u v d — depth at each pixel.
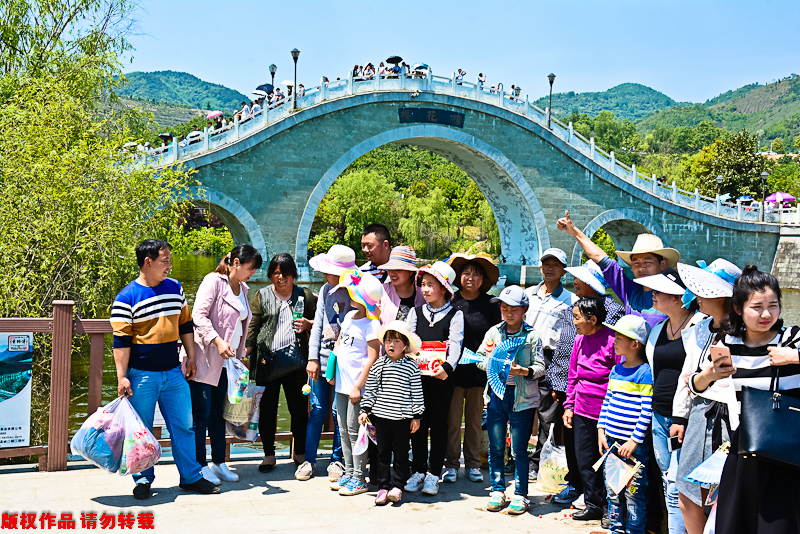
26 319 4.93
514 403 4.78
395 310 5.35
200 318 4.94
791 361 2.83
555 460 5.02
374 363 4.90
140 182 11.66
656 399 3.96
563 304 5.52
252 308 5.54
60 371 5.07
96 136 11.88
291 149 25.98
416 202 47.81
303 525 4.29
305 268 26.22
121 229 10.97
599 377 4.55
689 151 126.44
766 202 36.91
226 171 24.91
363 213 46.94
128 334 4.53
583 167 31.05
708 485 3.42
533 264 31.45
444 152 31.70
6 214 9.64
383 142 27.41
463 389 5.46
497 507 4.76
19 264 9.83
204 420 5.09
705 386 3.25
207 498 4.76
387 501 4.85
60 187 10.23
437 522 4.46
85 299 10.72
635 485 4.18
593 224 31.22
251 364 5.63
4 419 4.91
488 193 33.38
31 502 4.45
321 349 5.34
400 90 27.52
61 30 14.91
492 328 5.09
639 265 5.29
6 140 10.07
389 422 4.76
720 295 3.37
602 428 4.30
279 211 25.86
